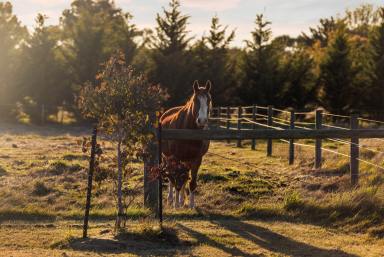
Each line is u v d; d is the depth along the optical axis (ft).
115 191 32.73
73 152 62.23
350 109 124.47
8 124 111.65
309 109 130.21
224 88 129.39
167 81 126.52
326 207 33.68
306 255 25.86
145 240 26.91
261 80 126.21
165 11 131.34
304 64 128.36
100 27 123.75
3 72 120.37
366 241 28.76
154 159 33.53
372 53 121.80
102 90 26.96
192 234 29.04
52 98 120.26
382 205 32.60
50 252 24.61
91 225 30.55
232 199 37.81
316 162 49.80
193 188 35.42
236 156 62.44
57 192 38.81
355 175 39.47
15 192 37.55
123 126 27.09
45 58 120.67
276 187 41.39
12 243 26.40
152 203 34.32
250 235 29.43
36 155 58.44
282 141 80.94
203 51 133.69
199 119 32.86
